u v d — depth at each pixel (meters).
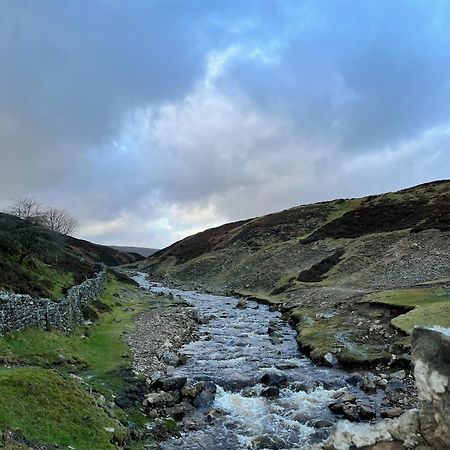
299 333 33.81
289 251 76.44
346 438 9.59
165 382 21.16
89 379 20.78
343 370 24.77
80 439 13.09
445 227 59.25
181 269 98.44
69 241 102.56
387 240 63.25
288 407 19.69
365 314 34.19
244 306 51.84
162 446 15.60
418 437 8.72
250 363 26.62
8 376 14.58
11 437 11.26
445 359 8.12
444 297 33.53
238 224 124.56
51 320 25.95
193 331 36.81
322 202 109.56
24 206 62.59
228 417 18.56
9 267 30.52
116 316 39.44
